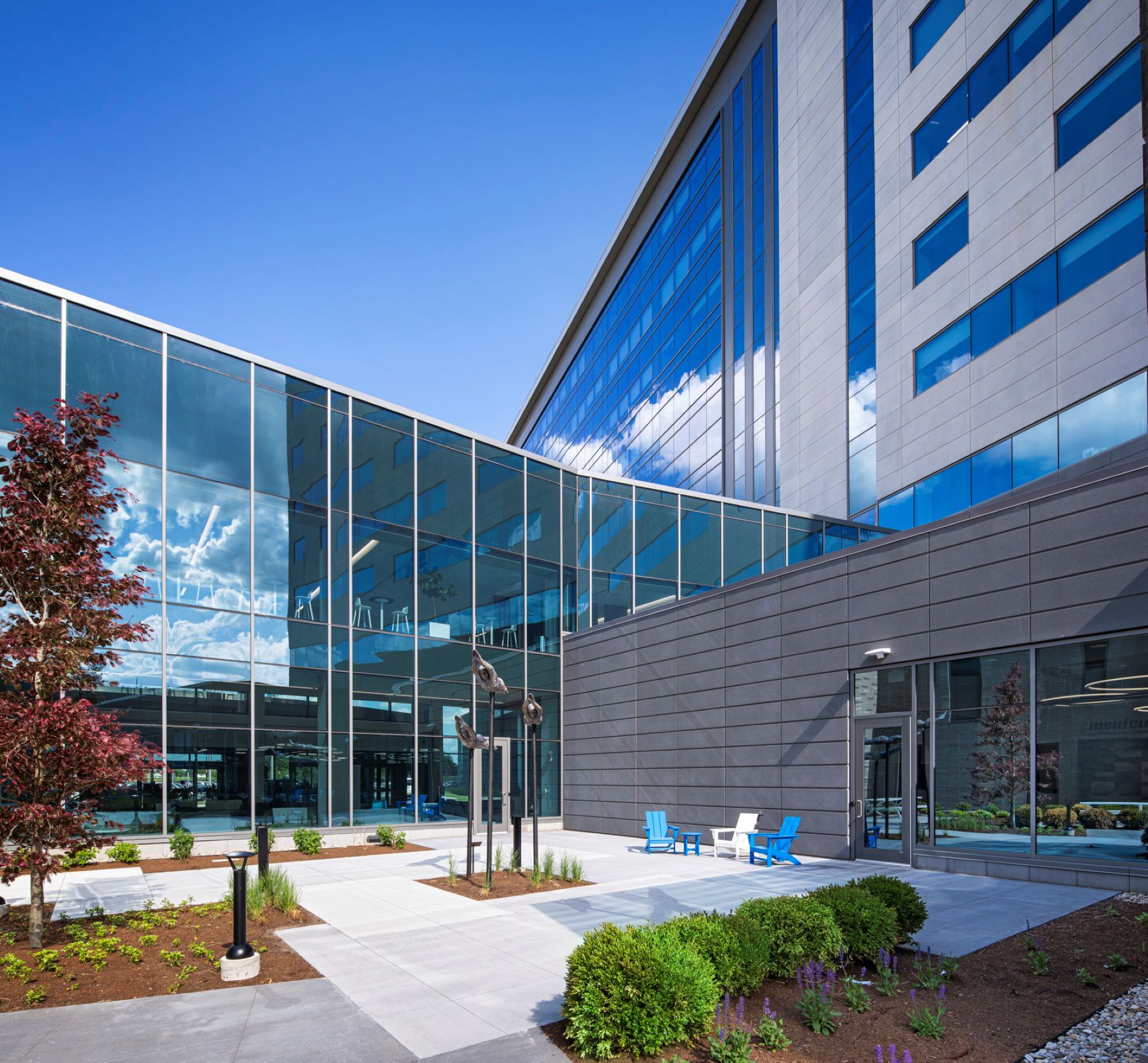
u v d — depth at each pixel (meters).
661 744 22.48
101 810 17.48
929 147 27.70
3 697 9.04
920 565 15.87
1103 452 19.12
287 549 21.14
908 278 28.38
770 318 39.19
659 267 55.34
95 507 10.20
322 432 22.28
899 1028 6.73
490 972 8.61
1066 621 13.29
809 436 34.53
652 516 29.41
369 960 9.09
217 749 19.23
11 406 17.00
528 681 26.42
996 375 23.97
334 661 21.66
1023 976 8.06
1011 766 14.00
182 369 19.81
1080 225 21.25
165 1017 7.21
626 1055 6.28
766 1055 6.21
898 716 16.14
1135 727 12.29
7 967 8.33
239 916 8.70
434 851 19.52
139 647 18.23
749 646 19.83
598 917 11.26
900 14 29.67
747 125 43.22
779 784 18.62
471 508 25.61
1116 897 11.63
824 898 8.81
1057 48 22.28
